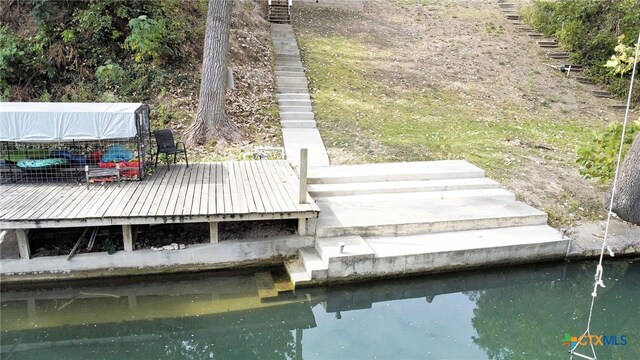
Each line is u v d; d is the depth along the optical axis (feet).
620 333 22.30
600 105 48.91
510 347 20.65
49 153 26.16
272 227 26.21
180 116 36.83
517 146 38.11
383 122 40.65
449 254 24.36
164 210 22.80
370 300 23.91
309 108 40.60
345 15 63.26
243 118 38.17
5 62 36.40
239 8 52.70
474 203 29.07
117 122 25.35
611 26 55.26
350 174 30.76
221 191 26.11
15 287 22.70
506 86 49.90
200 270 24.27
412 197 29.73
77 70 38.52
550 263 26.40
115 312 22.04
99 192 25.18
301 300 23.02
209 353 20.68
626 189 25.53
